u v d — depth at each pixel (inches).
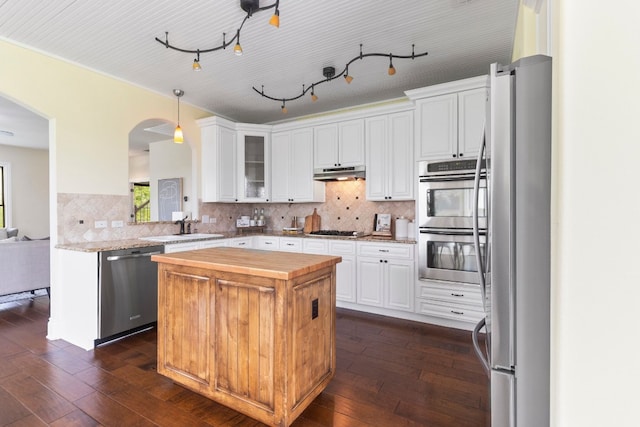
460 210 128.1
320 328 80.1
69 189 125.4
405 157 147.4
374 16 100.2
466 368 96.7
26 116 194.1
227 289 76.0
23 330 127.7
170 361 86.7
